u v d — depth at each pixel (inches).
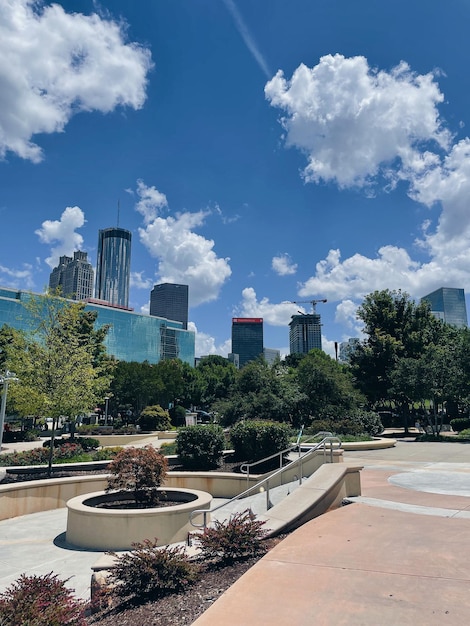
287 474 525.3
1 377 644.1
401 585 175.3
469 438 1003.3
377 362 1493.6
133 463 409.4
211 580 205.8
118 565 210.4
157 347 4913.9
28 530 407.8
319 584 180.1
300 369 1191.6
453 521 265.9
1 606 162.4
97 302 4672.7
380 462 590.2
